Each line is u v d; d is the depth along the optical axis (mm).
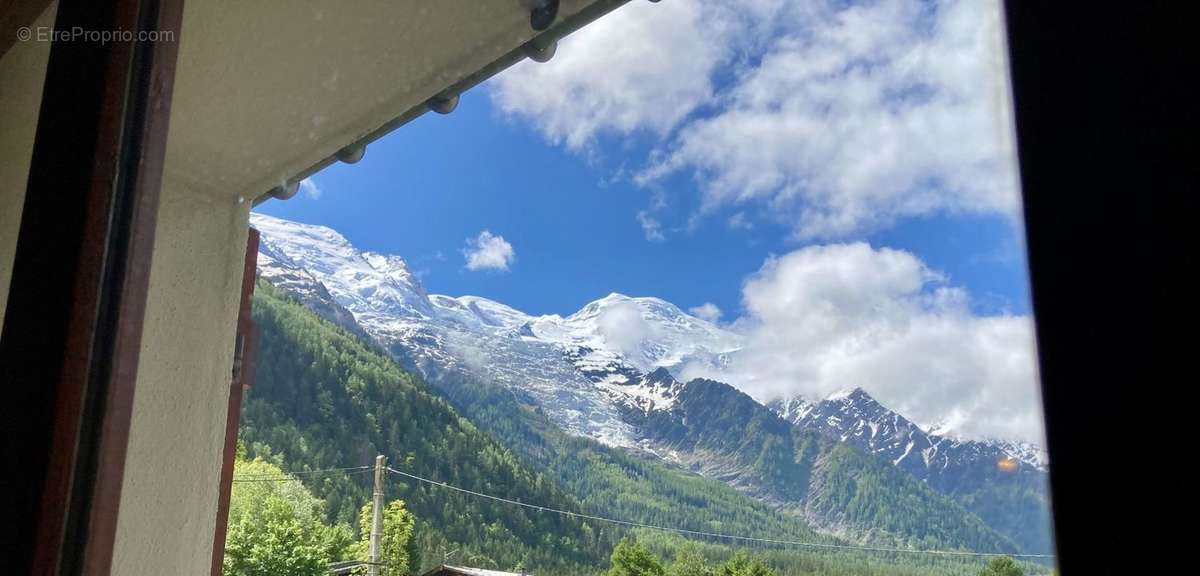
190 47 1117
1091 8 339
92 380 715
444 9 1149
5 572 681
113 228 753
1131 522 296
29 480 690
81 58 798
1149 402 298
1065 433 319
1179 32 315
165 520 1263
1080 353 318
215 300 1379
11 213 1064
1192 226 299
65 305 715
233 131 1282
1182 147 306
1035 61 354
